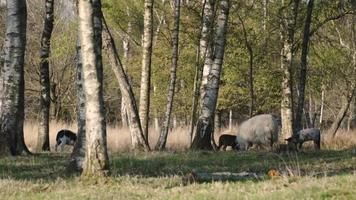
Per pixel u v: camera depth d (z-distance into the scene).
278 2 34.28
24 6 21.41
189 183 13.27
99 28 13.48
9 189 12.57
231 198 10.70
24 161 18.77
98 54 13.36
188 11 34.09
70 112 56.62
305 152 22.52
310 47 38.66
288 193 10.84
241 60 39.75
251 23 36.44
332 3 32.06
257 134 27.91
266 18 34.56
